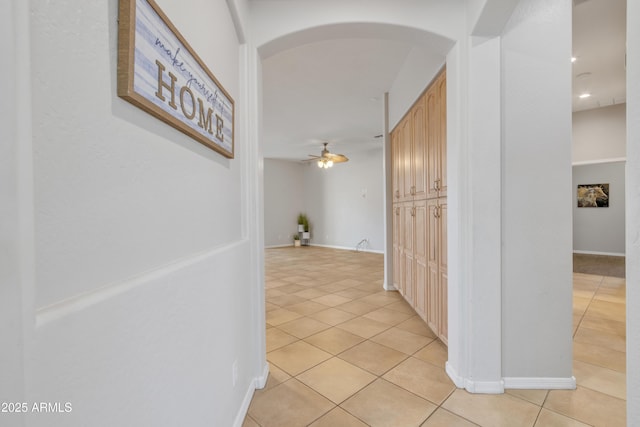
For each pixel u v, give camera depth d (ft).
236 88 5.53
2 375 1.32
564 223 5.96
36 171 1.57
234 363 4.77
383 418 5.23
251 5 6.15
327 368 6.91
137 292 2.32
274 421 5.15
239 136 5.68
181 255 3.21
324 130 18.54
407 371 6.78
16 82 1.39
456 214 6.22
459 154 6.08
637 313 2.19
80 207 1.86
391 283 13.78
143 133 2.54
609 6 8.59
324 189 29.99
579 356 7.36
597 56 11.19
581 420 5.14
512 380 6.07
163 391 2.70
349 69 10.78
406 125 10.93
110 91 2.14
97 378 1.90
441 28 6.05
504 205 5.99
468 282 6.02
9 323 1.35
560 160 5.94
